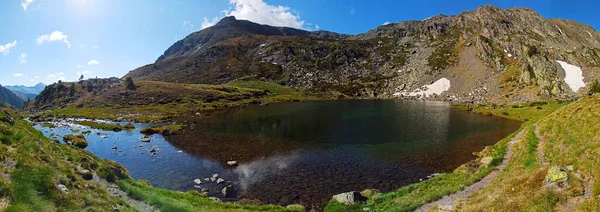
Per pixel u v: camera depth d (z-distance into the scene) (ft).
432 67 652.07
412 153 156.66
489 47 619.67
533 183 67.56
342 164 140.15
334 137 201.87
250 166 139.33
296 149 170.60
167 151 169.78
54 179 59.26
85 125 268.41
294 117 309.42
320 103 478.18
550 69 410.93
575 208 51.57
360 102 482.69
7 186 48.19
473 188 85.05
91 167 86.79
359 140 191.11
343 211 82.43
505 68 526.98
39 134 100.07
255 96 578.25
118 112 367.45
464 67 599.57
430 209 72.02
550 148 92.53
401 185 111.34
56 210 50.34
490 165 104.37
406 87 597.52
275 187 111.75
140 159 152.56
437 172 125.39
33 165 60.44
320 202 97.09
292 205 89.40
